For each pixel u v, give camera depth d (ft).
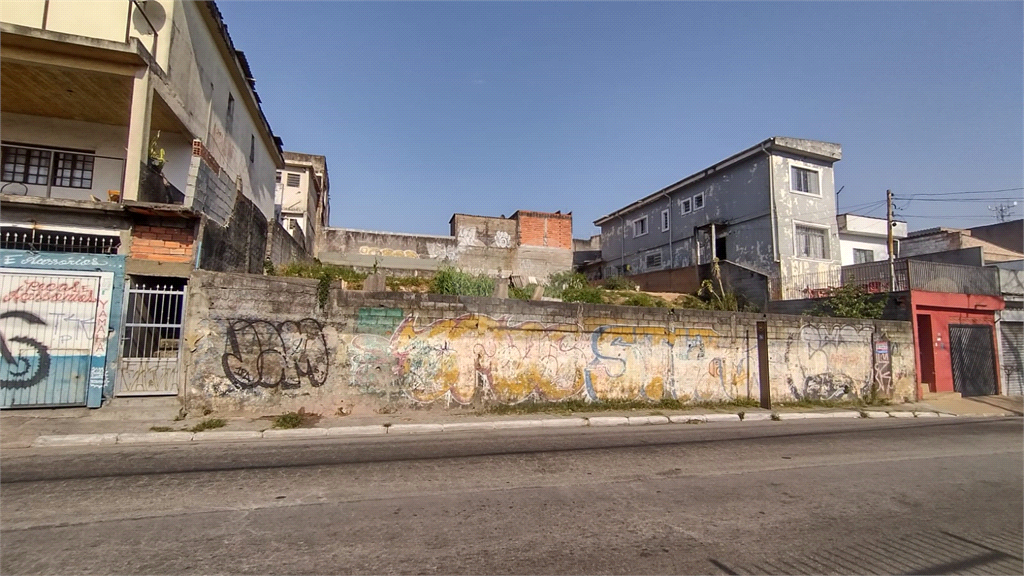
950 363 57.41
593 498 17.25
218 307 29.32
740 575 11.83
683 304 72.08
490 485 18.44
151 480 17.94
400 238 92.07
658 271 94.48
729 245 87.45
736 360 43.86
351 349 32.12
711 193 92.73
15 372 25.88
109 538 13.01
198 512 14.99
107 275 27.86
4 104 37.35
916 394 53.06
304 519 14.62
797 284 77.36
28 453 21.56
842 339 49.47
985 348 60.39
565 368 37.63
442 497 16.92
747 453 25.52
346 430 27.91
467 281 47.75
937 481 21.39
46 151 39.17
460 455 23.03
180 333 28.84
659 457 23.86
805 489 19.27
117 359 27.61
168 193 37.60
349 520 14.62
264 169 65.16
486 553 12.60
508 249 97.96
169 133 40.83
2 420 25.00
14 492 16.37
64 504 15.40
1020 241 96.99
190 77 40.11
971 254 73.10
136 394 27.66
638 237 114.21
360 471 19.79
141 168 32.32
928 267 58.18
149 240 29.60
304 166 83.25
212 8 42.32
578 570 11.79
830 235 82.94
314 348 31.24
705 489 18.79
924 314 56.08
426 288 55.36
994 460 26.30
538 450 24.53
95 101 36.76
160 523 14.10
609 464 22.12
